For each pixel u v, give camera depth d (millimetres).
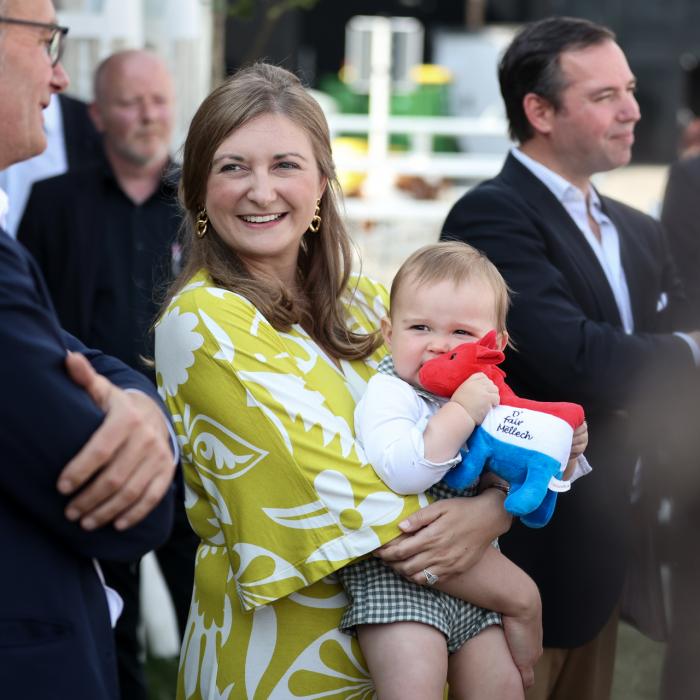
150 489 1809
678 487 3389
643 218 3508
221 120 2471
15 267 1762
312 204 2537
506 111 3381
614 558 3100
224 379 2305
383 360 2605
